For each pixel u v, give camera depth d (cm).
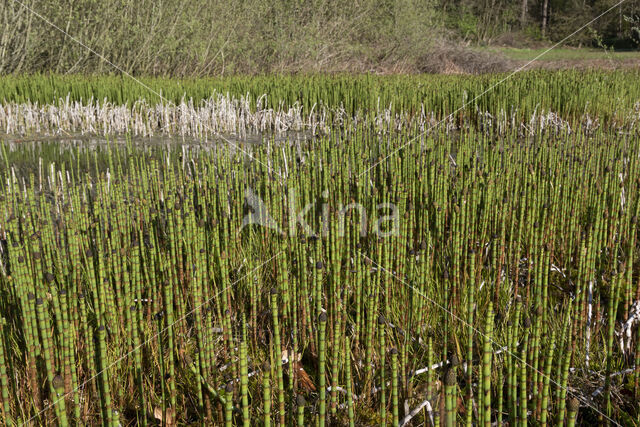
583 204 316
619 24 2102
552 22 2633
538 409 163
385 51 1608
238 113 803
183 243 235
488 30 2169
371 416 184
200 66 1235
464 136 427
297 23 1400
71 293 190
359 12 1488
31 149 636
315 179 303
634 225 209
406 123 441
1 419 166
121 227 263
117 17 1141
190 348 222
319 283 202
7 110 768
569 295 257
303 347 219
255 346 219
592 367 207
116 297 221
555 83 813
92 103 788
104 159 576
